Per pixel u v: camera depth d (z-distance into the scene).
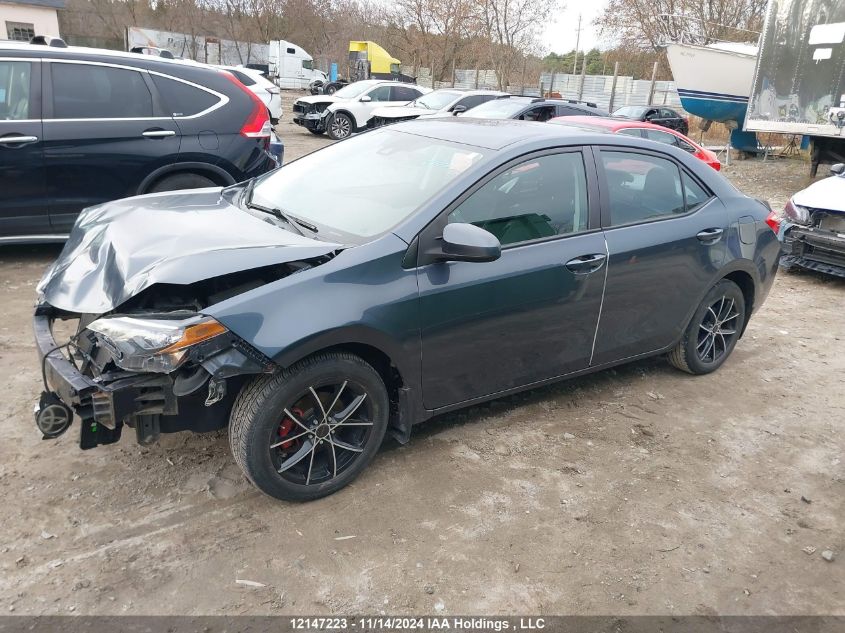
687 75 19.30
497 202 3.38
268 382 2.79
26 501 2.93
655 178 4.09
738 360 5.09
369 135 4.18
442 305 3.16
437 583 2.66
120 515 2.89
